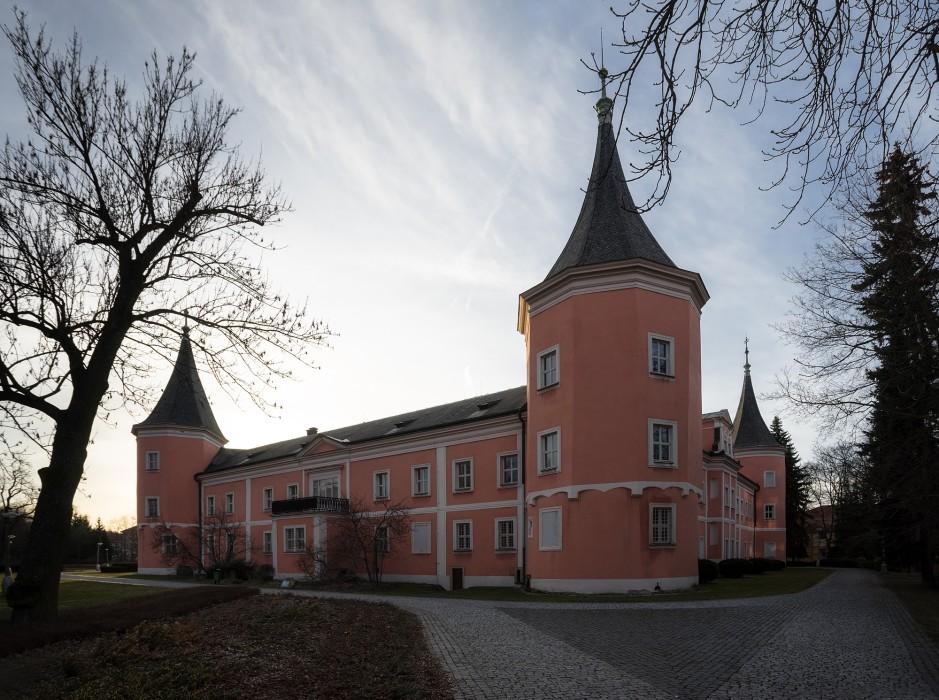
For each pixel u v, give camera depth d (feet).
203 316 53.83
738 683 31.48
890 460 77.05
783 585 99.40
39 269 47.60
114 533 342.03
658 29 17.61
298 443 175.32
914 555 107.14
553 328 93.45
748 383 222.69
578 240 98.48
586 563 84.12
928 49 17.34
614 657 37.86
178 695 27.71
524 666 35.32
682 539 86.43
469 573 110.73
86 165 51.26
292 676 33.04
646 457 84.99
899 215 28.30
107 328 50.37
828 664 35.96
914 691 30.04
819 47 18.11
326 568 122.83
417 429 122.72
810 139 19.16
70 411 49.62
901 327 57.36
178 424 182.09
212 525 160.56
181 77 53.98
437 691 30.01
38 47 49.14
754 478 211.20
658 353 89.15
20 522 185.06
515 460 107.24
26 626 43.29
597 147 101.35
